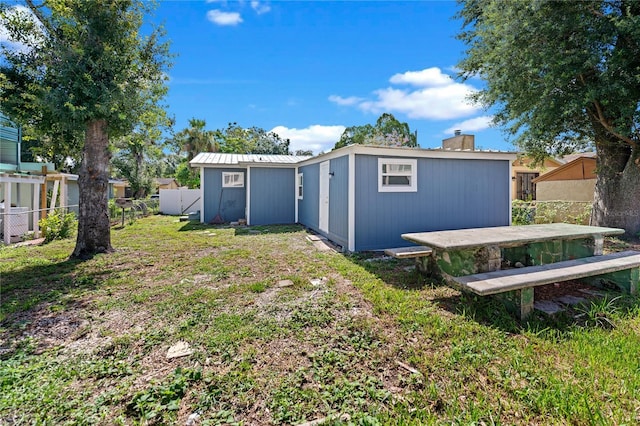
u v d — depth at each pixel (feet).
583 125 26.91
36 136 20.77
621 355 7.81
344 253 20.85
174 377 7.14
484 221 24.23
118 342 8.85
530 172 52.24
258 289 13.20
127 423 5.90
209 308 11.31
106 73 17.87
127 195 84.94
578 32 21.66
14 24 17.02
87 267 17.02
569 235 13.61
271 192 38.45
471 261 12.70
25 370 7.44
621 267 11.48
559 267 11.41
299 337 9.03
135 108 19.33
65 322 10.24
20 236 27.07
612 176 26.89
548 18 21.91
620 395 6.40
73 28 17.43
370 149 21.13
